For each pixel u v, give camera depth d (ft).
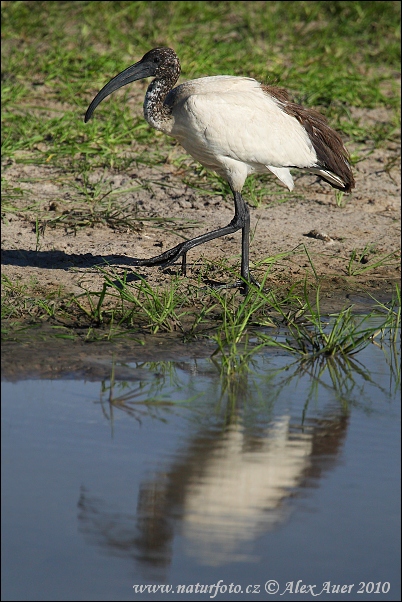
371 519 23.08
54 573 20.76
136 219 45.50
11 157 51.44
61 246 42.24
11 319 34.35
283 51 72.95
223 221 46.60
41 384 29.66
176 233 44.39
